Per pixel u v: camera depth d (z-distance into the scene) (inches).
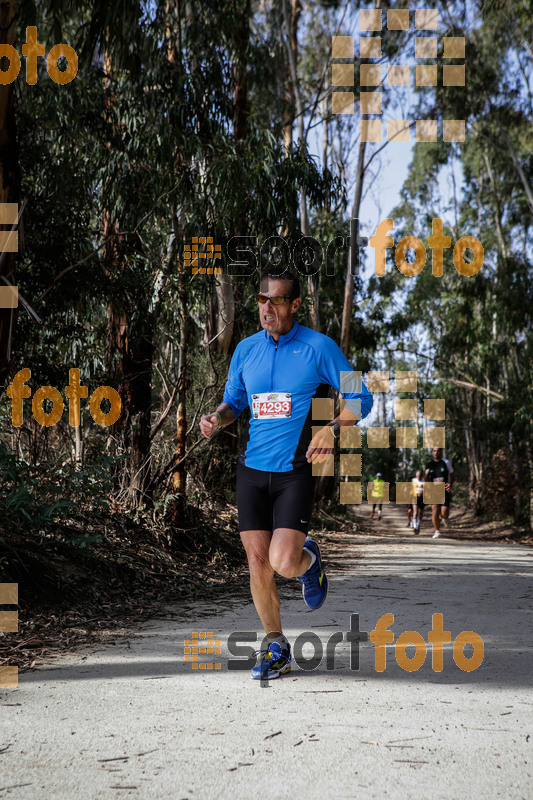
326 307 908.6
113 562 252.5
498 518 1115.3
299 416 141.2
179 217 370.9
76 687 132.3
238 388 148.6
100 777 91.4
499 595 255.8
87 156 354.6
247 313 444.8
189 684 135.5
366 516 1376.7
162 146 349.1
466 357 1179.3
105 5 249.0
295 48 697.0
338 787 89.1
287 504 139.8
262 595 143.8
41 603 197.5
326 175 387.5
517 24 768.9
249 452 144.2
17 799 84.9
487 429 1067.3
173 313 358.0
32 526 240.2
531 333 902.4
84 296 308.7
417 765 96.6
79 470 286.8
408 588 273.9
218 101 377.1
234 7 410.6
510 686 136.7
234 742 104.3
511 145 850.8
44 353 309.1
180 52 373.4
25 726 110.2
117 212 348.2
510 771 95.0
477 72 780.0
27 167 291.4
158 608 217.6
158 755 99.0
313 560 146.7
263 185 361.4
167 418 383.6
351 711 120.0
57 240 285.4
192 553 321.7
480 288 927.7
